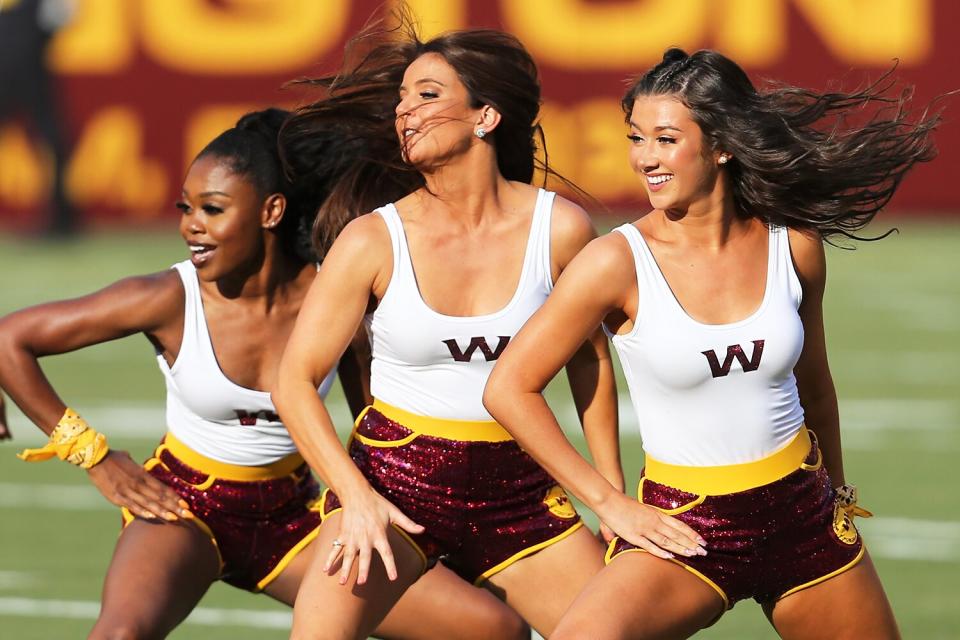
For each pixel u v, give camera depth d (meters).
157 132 67.62
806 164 12.56
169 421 15.26
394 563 12.95
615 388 14.37
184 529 14.66
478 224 13.77
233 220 14.37
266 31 66.44
